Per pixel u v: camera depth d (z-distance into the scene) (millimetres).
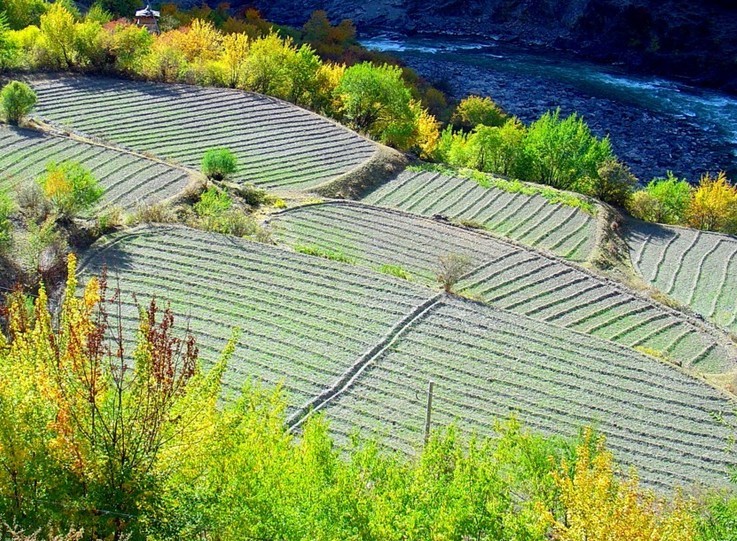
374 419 38438
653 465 37719
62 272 45562
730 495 35719
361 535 19688
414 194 67750
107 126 69312
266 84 84250
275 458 20688
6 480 17875
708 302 57875
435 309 47406
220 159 62125
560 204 67750
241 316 45000
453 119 105500
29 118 66688
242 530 19000
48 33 77000
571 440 36781
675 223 77000
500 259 56094
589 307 51438
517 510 26047
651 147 105438
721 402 42500
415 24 158625
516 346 45094
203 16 115438
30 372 18391
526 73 132750
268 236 54156
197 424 18766
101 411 18266
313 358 42219
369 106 81688
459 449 23031
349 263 51500
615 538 19328
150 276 47625
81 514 17703
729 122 114062
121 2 114562
